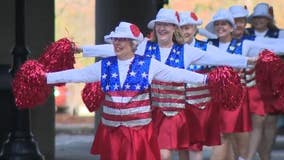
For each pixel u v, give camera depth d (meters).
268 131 19.64
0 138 22.09
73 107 48.88
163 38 14.55
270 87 14.91
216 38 18.17
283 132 34.62
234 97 13.38
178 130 14.69
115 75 13.07
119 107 13.05
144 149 13.10
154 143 13.28
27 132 19.23
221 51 15.73
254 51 17.08
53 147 24.92
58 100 48.91
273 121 19.55
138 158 13.08
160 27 14.55
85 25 53.62
